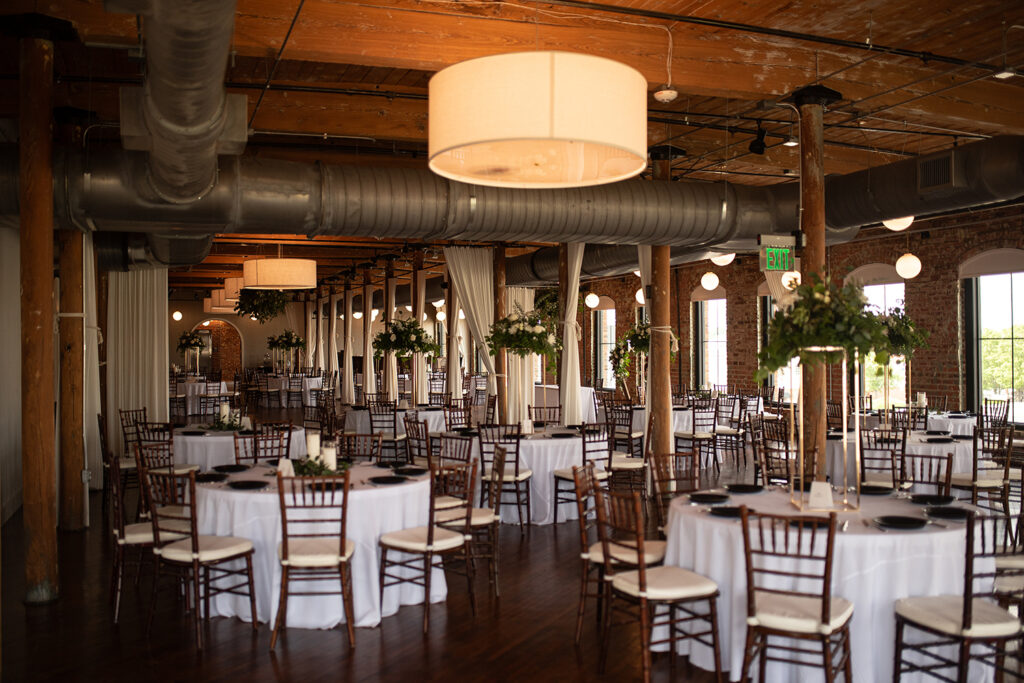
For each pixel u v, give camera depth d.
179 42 3.07
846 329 4.54
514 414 12.82
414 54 5.39
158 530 5.02
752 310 15.31
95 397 9.96
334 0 5.22
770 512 4.63
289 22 5.15
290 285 10.09
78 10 5.09
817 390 6.30
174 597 5.71
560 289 11.65
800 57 6.38
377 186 6.72
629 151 3.22
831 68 6.49
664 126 8.78
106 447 9.02
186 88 3.57
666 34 6.00
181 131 4.12
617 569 4.94
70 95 7.18
